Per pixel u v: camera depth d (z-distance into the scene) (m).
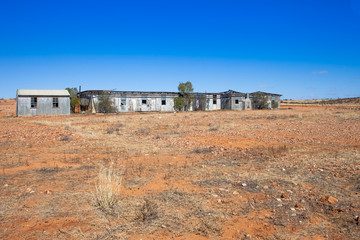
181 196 5.63
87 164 8.46
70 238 3.92
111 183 6.19
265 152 10.06
